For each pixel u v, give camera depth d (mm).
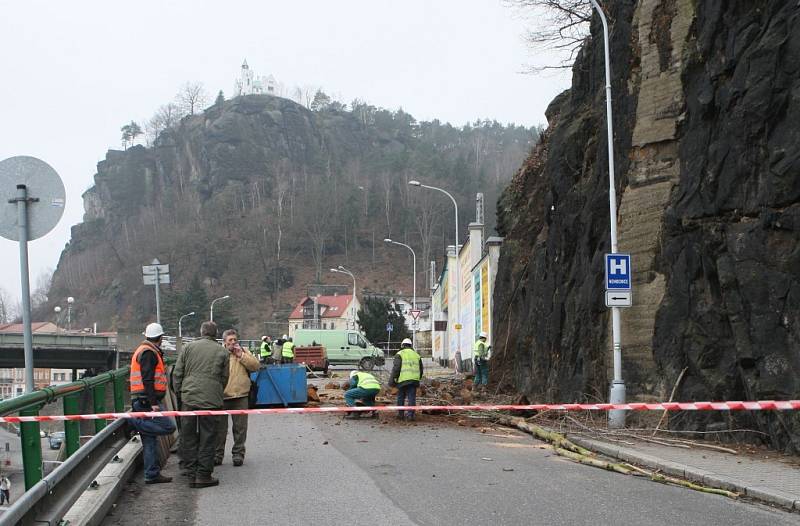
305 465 10070
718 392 11508
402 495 8039
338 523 6859
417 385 15852
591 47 19875
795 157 10219
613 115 15773
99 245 140000
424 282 117625
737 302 11008
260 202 135375
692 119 12898
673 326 12617
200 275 120375
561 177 19344
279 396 18188
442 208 117750
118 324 115250
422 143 150500
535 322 20188
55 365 53750
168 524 6879
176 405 12078
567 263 17938
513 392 22047
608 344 14742
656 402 12820
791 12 10852
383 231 128250
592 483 8773
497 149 137500
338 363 44844
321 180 137000
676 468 9211
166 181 153375
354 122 173500
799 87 10375
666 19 14172
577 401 15461
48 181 7613
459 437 13102
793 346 10055
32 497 5262
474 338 37719
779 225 10414
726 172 11625
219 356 8836
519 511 7281
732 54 11883
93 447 7633
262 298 119250
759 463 9539
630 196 14242
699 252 12180
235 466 10023
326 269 123562
